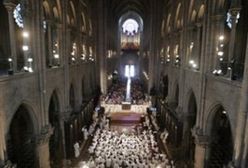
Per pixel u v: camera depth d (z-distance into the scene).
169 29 30.11
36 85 14.89
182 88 21.80
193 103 20.69
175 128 22.77
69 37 21.86
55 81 18.52
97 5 38.97
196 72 17.61
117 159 19.50
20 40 17.45
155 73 39.81
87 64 31.77
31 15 14.32
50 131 16.45
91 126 27.94
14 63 12.66
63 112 20.80
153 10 39.00
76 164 19.91
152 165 18.61
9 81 11.35
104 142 23.31
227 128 19.97
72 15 24.55
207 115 15.59
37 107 15.07
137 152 21.20
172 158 20.66
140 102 41.38
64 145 21.14
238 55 17.36
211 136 15.84
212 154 18.09
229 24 16.72
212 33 15.11
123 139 24.36
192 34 20.33
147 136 25.86
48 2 17.34
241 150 10.52
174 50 26.61
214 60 15.21
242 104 10.37
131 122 32.62
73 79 24.09
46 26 18.06
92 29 35.78
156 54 39.56
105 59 42.34
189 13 20.58
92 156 21.12
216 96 14.15
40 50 15.15
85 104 29.30
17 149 18.83
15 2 12.84
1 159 10.56
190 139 20.92
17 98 12.27
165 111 28.52
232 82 11.87
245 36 17.14
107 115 33.84
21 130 19.23
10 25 12.68
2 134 10.70
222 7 14.48
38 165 15.56
